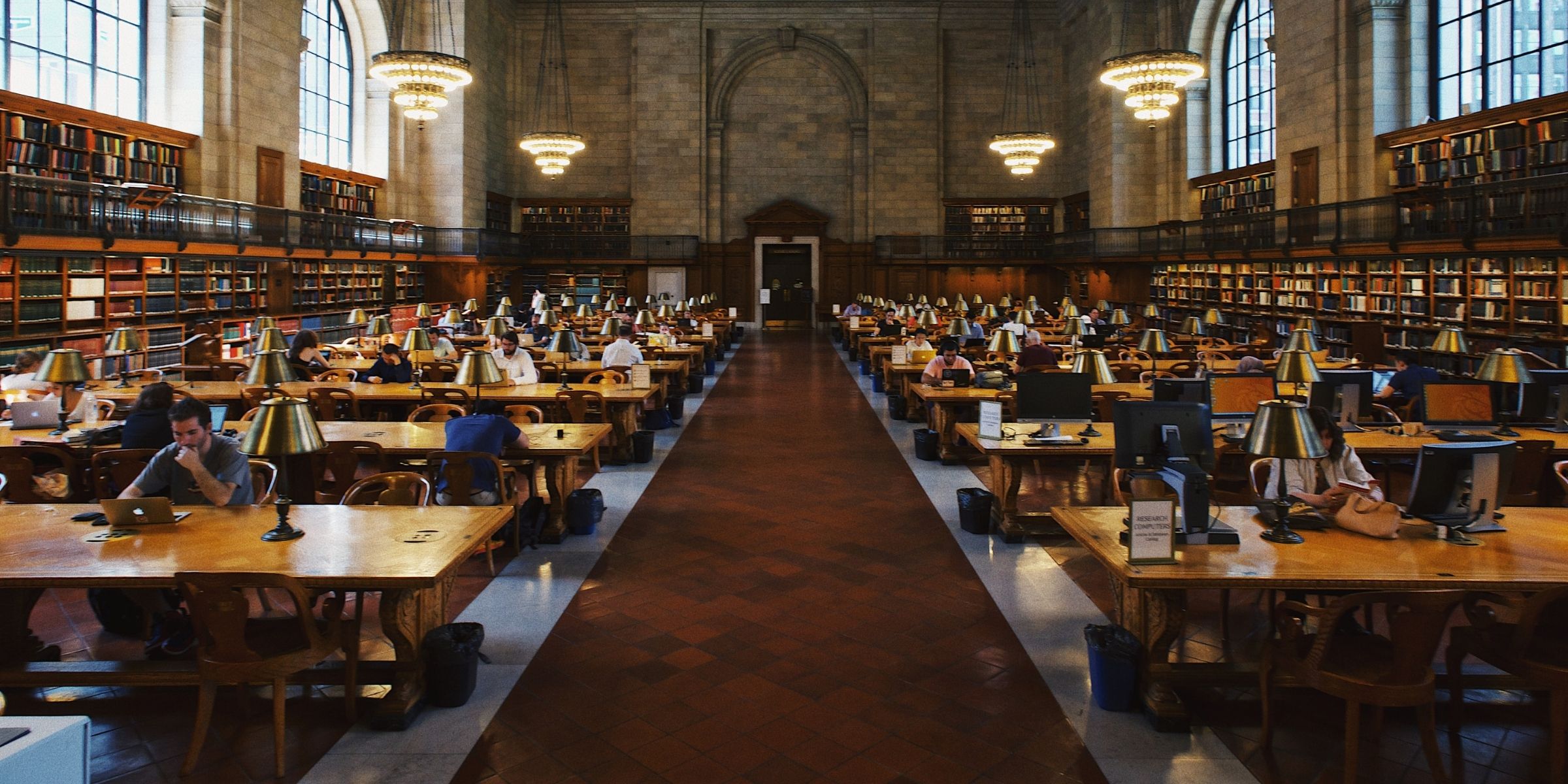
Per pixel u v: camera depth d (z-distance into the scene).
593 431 7.49
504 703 4.37
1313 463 5.05
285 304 19.56
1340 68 17.09
